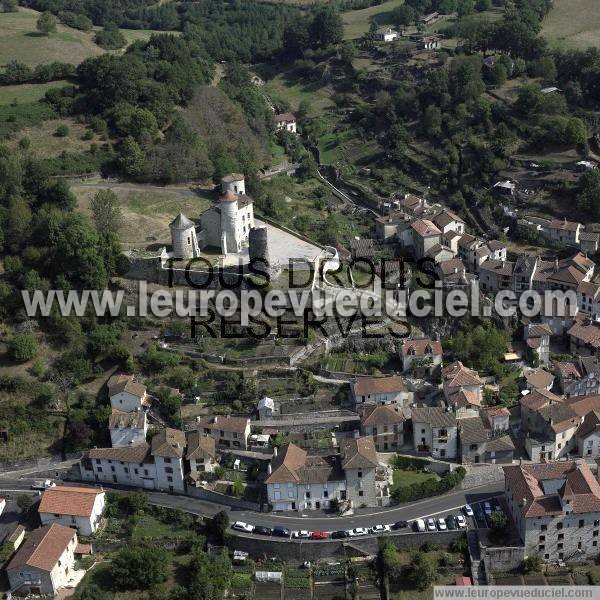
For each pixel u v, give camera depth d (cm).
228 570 17150
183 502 18962
